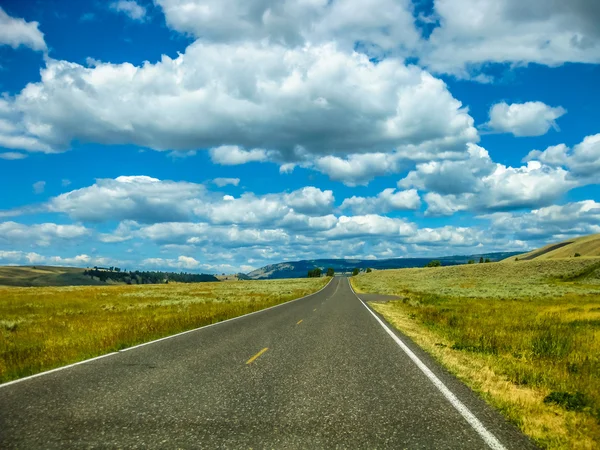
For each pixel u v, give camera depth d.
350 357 9.25
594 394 6.14
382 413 5.34
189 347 10.66
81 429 4.70
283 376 7.38
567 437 4.55
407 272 135.12
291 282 105.06
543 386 6.66
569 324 15.83
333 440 4.43
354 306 27.23
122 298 39.47
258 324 16.23
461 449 4.21
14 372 7.77
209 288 68.19
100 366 8.24
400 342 11.55
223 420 5.04
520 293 43.25
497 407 5.64
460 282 80.88
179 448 4.18
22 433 4.56
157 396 6.06
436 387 6.64
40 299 37.19
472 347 10.44
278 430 4.71
